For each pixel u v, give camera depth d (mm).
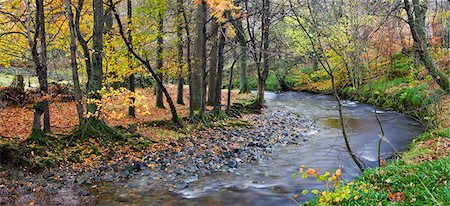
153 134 14867
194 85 20219
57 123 15391
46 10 14234
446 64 18219
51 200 8523
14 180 9555
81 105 12797
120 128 14430
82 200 8680
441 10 20188
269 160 12570
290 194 9102
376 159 12070
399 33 21031
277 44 21828
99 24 12688
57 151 11492
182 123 16781
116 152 12383
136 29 15711
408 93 21047
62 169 10727
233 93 33062
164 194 9203
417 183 6609
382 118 20484
